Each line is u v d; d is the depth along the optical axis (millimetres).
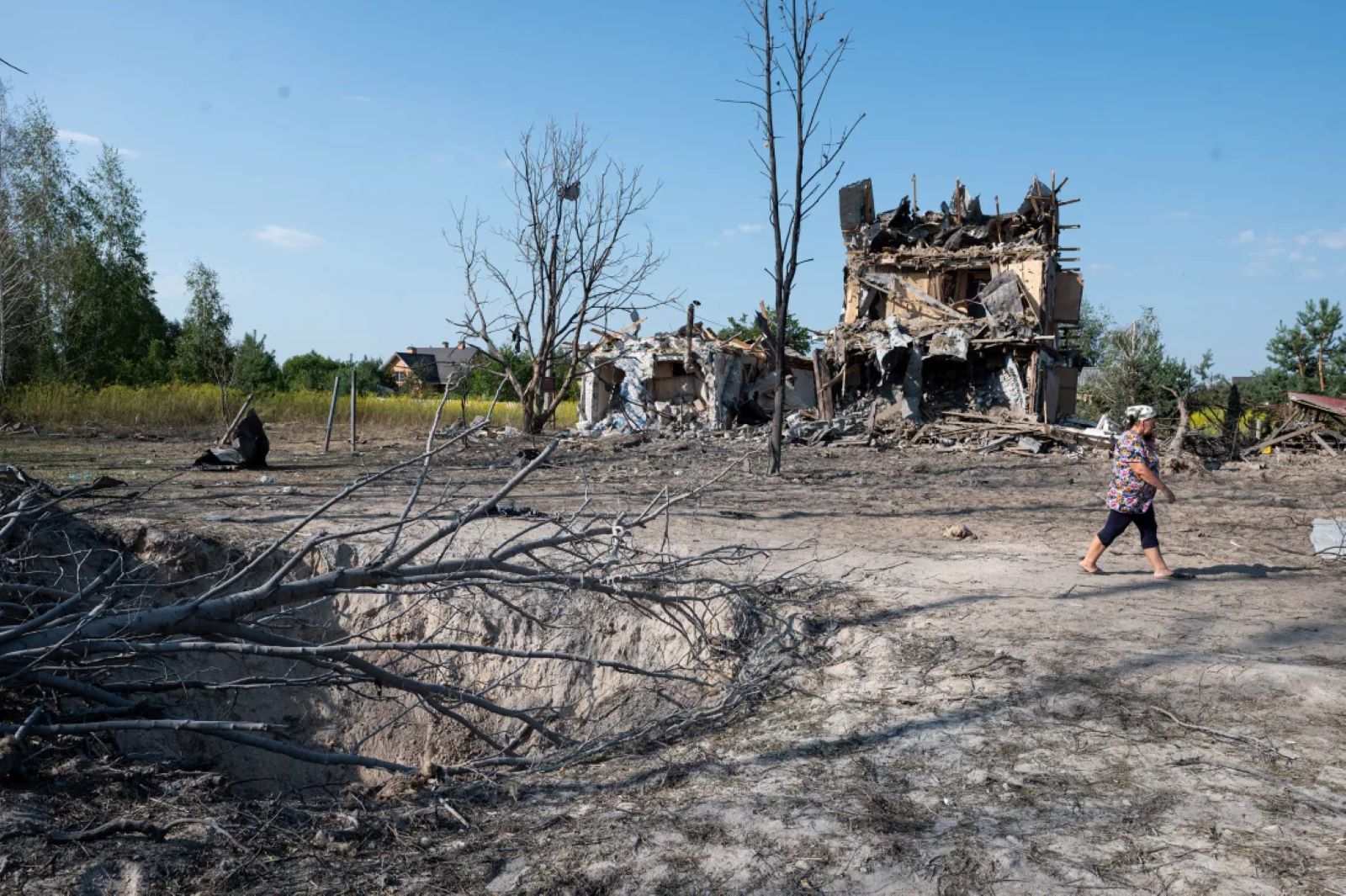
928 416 27391
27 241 35062
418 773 4656
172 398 28609
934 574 8312
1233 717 4609
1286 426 23406
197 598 4672
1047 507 13539
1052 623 6426
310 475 15750
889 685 5445
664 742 5121
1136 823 3516
